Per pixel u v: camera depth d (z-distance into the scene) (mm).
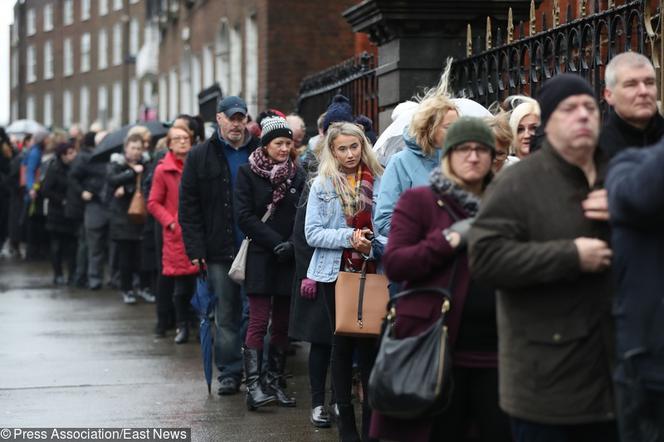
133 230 31234
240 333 19047
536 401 9414
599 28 15312
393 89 21453
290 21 48844
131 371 20812
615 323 9289
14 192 48688
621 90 11055
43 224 46844
